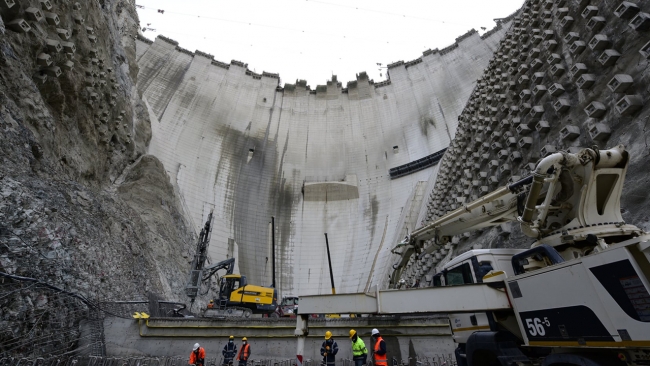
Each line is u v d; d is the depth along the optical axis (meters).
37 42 22.30
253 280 59.97
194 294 29.92
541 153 20.64
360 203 73.31
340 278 61.97
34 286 13.74
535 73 23.94
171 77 80.62
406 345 15.31
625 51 16.69
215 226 63.22
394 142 81.19
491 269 9.09
